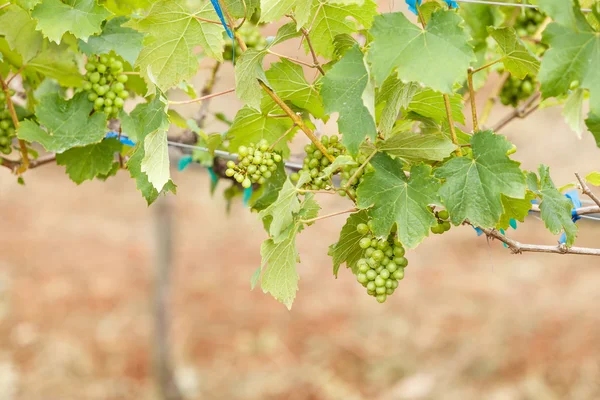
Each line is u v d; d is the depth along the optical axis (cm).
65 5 200
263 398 662
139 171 197
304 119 206
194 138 245
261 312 813
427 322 768
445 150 187
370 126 180
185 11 193
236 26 196
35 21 209
